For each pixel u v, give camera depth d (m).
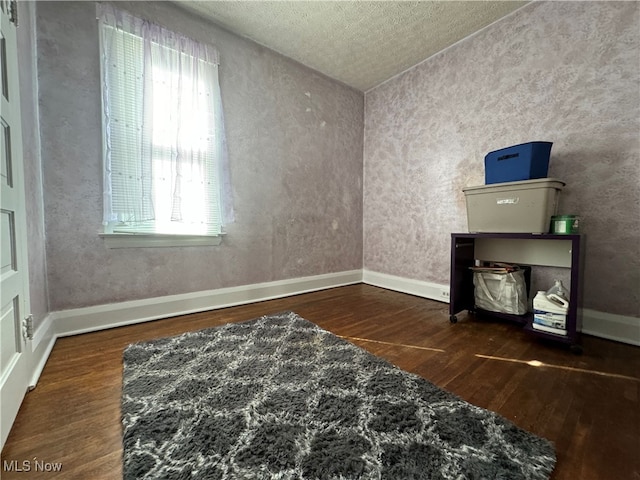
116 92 1.81
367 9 2.07
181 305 2.17
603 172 1.71
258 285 2.60
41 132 1.62
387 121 3.12
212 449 0.84
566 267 1.84
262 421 0.96
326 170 3.08
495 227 1.85
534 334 1.63
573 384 1.22
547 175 1.87
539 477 0.75
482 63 2.27
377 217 3.28
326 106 3.04
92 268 1.81
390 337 1.74
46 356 1.43
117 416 1.01
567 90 1.83
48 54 1.63
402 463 0.79
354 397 1.10
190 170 2.10
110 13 1.78
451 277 2.00
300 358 1.44
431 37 2.38
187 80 2.07
